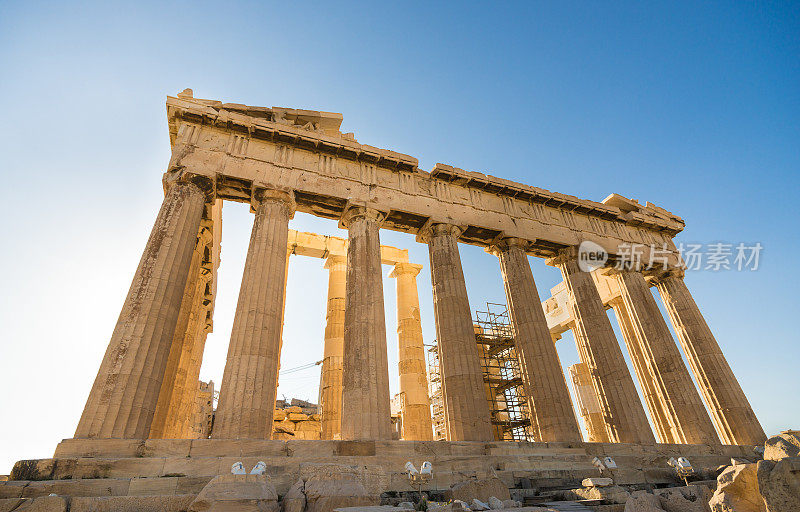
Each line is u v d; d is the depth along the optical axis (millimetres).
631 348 27812
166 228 16062
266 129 19406
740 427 21609
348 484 9320
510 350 28750
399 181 21688
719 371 23359
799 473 6859
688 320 25531
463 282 20266
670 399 22359
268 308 15914
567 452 16359
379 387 15648
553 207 25734
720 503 8078
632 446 17781
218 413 13594
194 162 17844
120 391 12477
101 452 11031
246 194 19297
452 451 14492
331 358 25438
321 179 19875
